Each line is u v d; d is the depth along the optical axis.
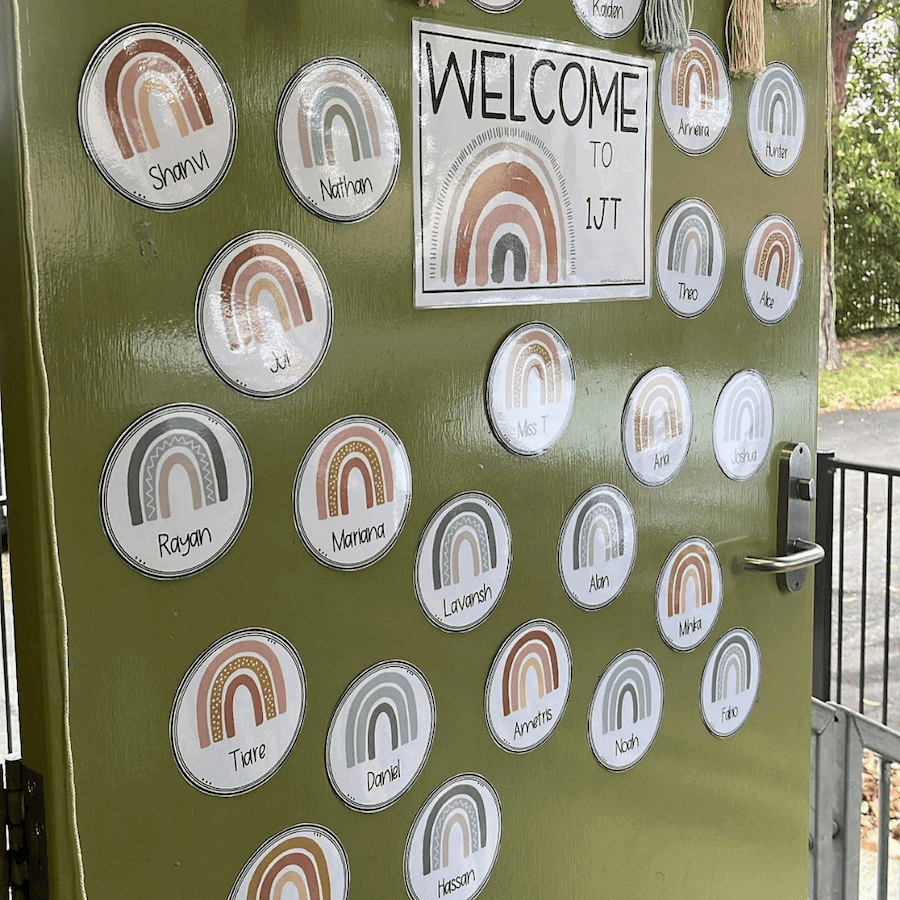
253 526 1.10
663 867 1.59
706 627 1.60
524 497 1.34
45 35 0.93
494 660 1.34
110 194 0.98
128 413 1.01
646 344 1.46
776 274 1.62
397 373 1.20
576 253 1.36
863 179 8.38
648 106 1.41
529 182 1.29
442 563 1.27
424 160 1.19
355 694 1.20
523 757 1.38
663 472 1.51
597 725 1.47
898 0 8.08
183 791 1.08
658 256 1.46
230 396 1.07
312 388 1.13
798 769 1.80
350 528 1.18
